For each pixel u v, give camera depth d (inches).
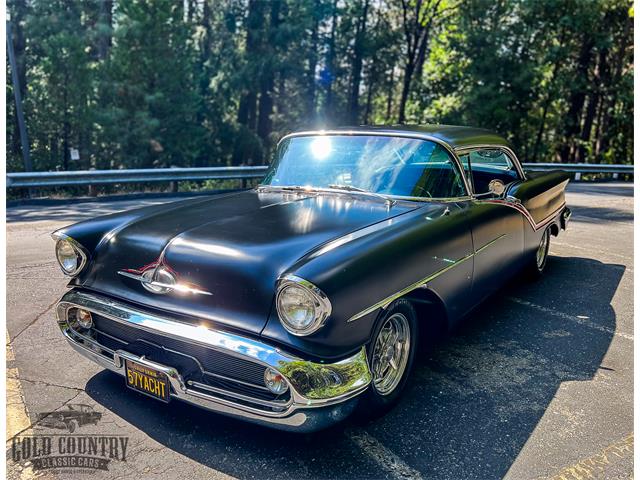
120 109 719.1
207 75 998.4
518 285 197.5
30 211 346.9
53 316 151.8
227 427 99.2
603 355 135.0
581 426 101.8
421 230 108.1
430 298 113.4
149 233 105.1
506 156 167.0
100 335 107.2
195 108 819.4
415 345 109.6
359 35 1235.9
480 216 133.6
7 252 226.7
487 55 903.7
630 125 1042.7
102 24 759.1
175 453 91.1
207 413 103.8
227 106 989.8
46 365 121.6
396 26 1261.1
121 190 536.1
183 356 93.7
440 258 111.3
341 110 1501.0
